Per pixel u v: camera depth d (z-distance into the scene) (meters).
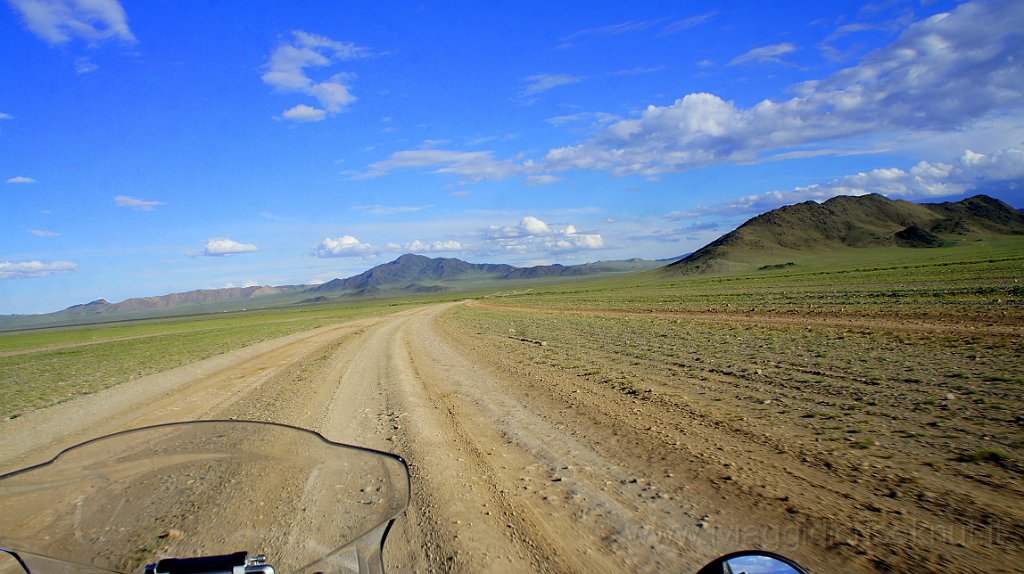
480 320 45.50
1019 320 17.84
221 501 2.54
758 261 196.00
